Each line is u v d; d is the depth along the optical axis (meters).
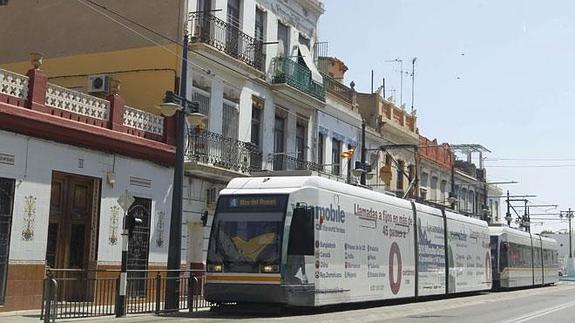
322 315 18.14
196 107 19.67
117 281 17.23
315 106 32.62
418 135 47.78
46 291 15.32
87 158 19.94
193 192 24.50
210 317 16.95
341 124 36.44
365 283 21.25
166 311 18.28
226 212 18.42
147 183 22.19
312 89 31.84
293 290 17.56
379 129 41.38
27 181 17.98
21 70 26.56
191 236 24.77
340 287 19.64
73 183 20.11
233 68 26.47
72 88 25.59
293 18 32.03
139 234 21.83
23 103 18.03
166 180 23.03
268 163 29.08
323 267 18.81
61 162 19.06
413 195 44.75
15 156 17.67
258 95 28.66
